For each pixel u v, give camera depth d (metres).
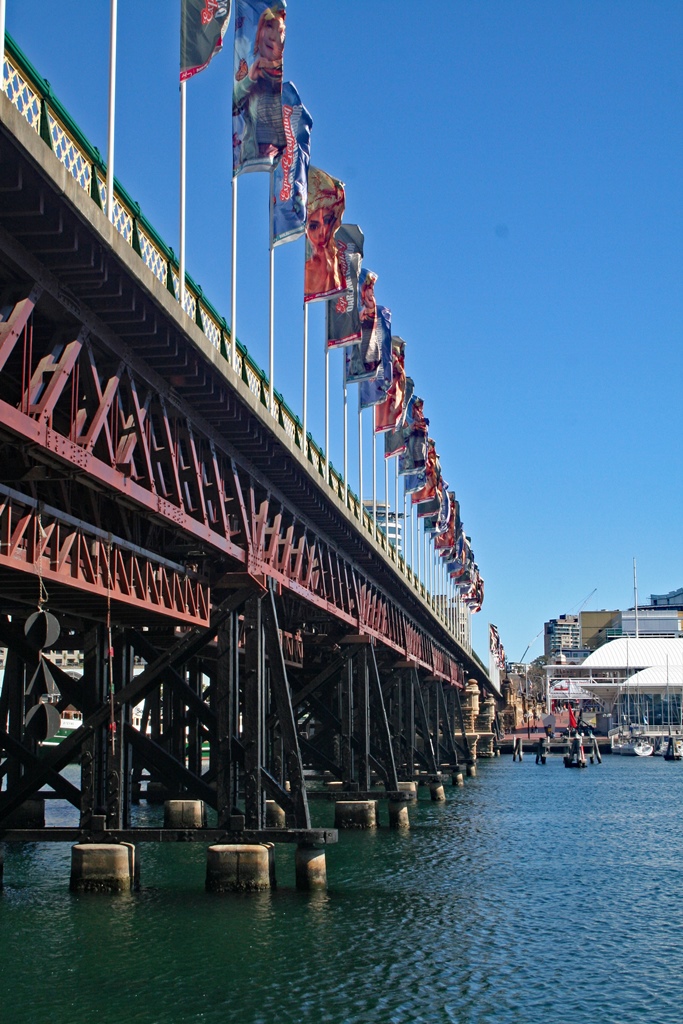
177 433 29.73
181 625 32.88
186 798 49.12
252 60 33.47
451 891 38.00
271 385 36.66
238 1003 23.66
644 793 90.50
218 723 33.34
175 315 25.23
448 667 107.00
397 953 28.39
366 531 48.88
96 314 24.27
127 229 24.86
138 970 25.69
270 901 32.62
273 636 34.47
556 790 93.25
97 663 32.59
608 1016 24.19
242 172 33.22
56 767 32.62
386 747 54.38
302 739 54.09
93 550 27.16
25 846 48.06
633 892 40.09
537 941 31.11
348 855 45.78
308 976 25.84
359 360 52.59
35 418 21.84
